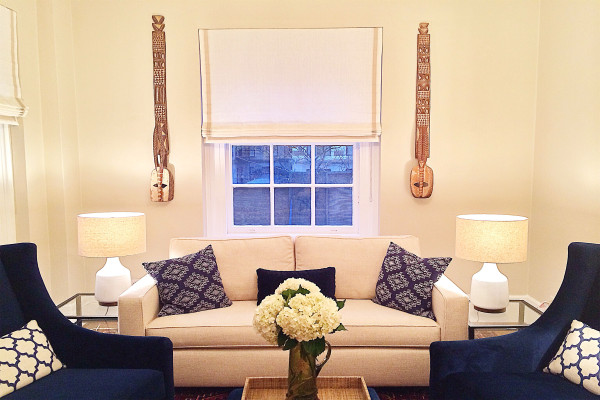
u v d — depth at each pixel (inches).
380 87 148.5
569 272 90.4
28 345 82.3
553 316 89.0
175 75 149.9
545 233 144.3
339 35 147.2
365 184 156.9
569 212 131.5
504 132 151.1
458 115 150.4
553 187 139.4
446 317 103.1
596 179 119.6
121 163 152.0
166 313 111.2
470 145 151.2
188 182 152.3
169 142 151.1
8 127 131.3
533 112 150.6
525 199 152.9
